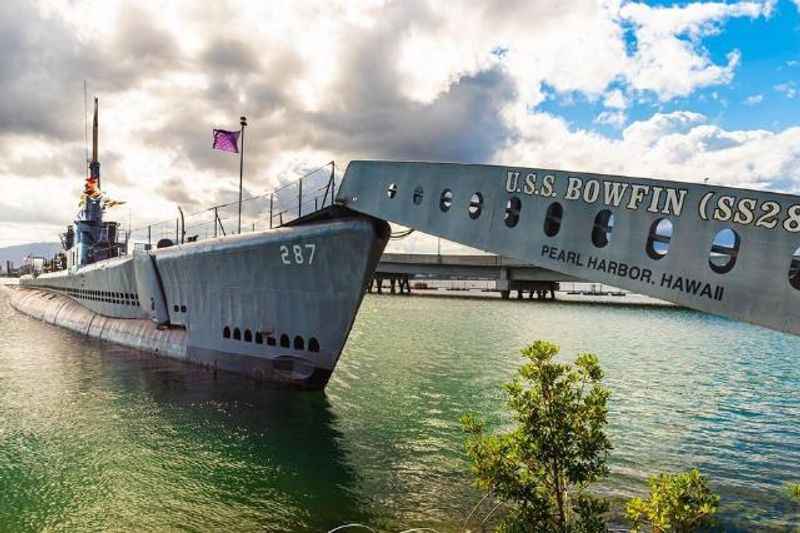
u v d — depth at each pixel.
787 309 6.98
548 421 6.13
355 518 9.23
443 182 10.87
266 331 17.36
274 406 15.75
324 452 12.36
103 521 9.05
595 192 8.65
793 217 6.95
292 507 9.64
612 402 18.92
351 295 14.85
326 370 16.09
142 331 24.20
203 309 19.84
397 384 20.02
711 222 7.59
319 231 15.09
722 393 20.77
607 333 42.62
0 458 11.67
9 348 25.69
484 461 6.35
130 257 24.80
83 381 18.45
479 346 31.25
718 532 9.18
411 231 14.47
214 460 11.74
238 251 17.67
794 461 12.91
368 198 12.42
